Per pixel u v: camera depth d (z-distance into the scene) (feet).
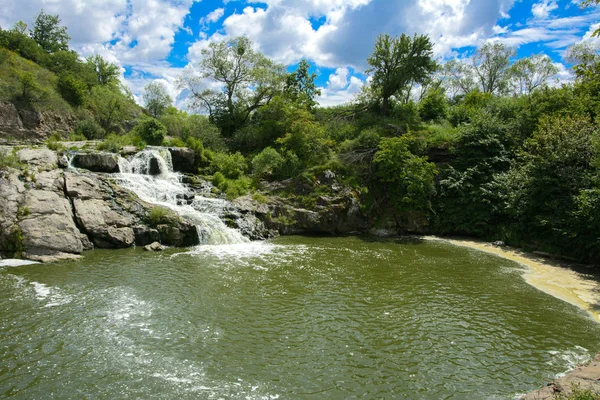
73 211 71.46
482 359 36.55
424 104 165.07
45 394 29.40
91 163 88.74
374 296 52.75
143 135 123.24
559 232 77.97
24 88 112.47
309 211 97.30
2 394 29.22
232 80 163.12
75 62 172.24
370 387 31.68
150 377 31.99
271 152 113.19
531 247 84.07
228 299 49.60
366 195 106.42
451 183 101.86
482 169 102.73
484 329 43.14
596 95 99.50
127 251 69.87
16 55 138.00
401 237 98.32
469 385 32.19
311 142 118.32
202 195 96.07
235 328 41.60
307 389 31.14
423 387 31.83
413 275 63.21
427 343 39.52
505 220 95.96
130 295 49.26
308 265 66.90
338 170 109.50
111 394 29.60
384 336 40.88
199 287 53.36
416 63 151.12
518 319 46.14
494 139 103.09
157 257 67.05
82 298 47.62
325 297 51.67
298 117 129.29
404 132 127.54
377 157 108.78
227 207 91.35
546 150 85.30
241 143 143.64
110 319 42.27
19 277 53.98
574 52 136.36
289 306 48.16
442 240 95.04
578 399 24.54
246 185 105.09
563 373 34.17
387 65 155.74
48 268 58.39
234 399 29.45
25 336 37.81
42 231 64.80
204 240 79.30
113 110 146.92
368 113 157.17
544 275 65.21
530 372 34.37
